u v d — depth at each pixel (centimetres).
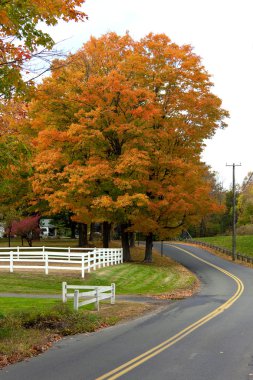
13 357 1066
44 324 1502
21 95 1173
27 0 1005
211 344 1222
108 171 3422
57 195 3547
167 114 3906
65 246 5366
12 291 2505
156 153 3609
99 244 5594
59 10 1043
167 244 7581
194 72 3834
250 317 1722
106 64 3650
